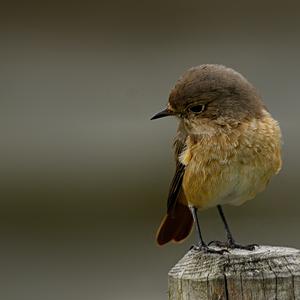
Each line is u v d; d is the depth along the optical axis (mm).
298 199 13375
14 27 13711
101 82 13445
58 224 13078
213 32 13828
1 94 13328
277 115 13445
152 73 13531
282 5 13875
